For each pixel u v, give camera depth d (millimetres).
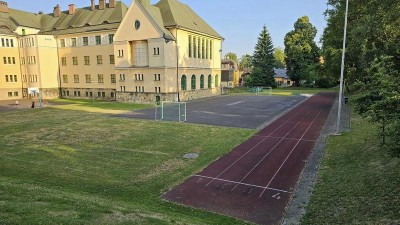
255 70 88312
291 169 16359
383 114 11086
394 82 11297
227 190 13742
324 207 11273
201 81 57875
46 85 59219
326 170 15539
